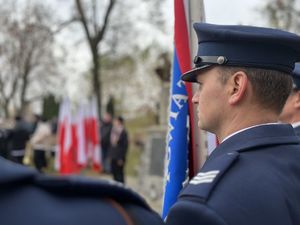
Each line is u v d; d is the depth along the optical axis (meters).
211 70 1.75
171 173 2.47
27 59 30.52
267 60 1.69
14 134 13.33
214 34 1.72
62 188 1.06
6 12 29.50
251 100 1.69
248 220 1.42
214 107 1.74
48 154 15.84
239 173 1.52
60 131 12.76
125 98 41.12
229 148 1.67
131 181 14.14
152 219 1.14
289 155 1.65
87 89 36.97
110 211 1.07
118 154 12.12
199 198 1.44
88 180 1.08
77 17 25.53
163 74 12.10
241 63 1.69
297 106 2.79
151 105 38.16
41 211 1.02
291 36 1.68
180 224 1.41
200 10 2.56
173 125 2.50
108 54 27.02
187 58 2.53
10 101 37.03
